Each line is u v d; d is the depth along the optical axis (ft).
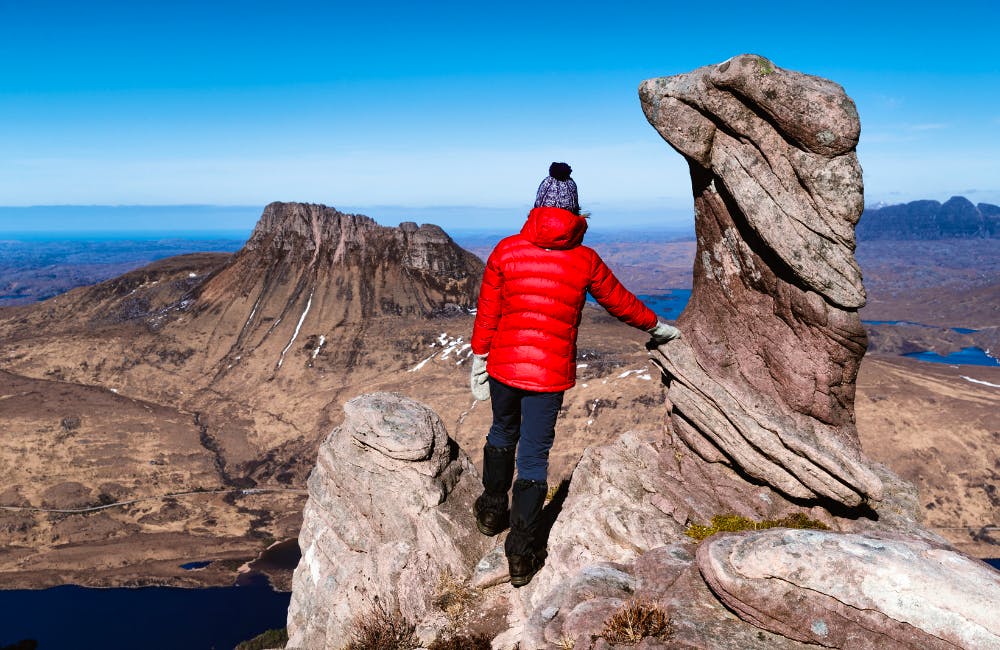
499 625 20.67
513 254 16.44
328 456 31.94
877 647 13.06
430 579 23.49
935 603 12.73
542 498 18.56
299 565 34.63
